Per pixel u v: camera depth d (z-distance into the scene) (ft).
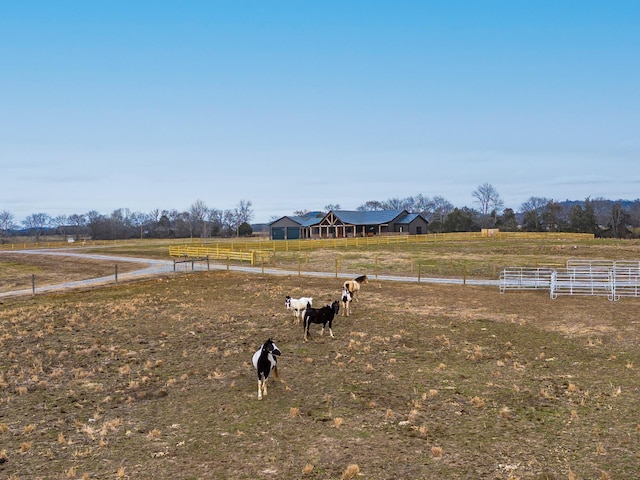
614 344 64.80
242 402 46.14
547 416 42.14
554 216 424.46
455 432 39.14
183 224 536.83
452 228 429.38
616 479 31.48
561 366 56.59
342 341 68.80
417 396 47.39
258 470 33.27
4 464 34.37
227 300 102.47
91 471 33.40
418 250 214.48
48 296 110.42
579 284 102.12
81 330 76.18
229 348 65.67
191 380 52.95
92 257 203.82
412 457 34.86
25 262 198.18
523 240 274.36
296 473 32.78
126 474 32.89
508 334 71.26
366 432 39.17
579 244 238.48
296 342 68.44
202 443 37.60
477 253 200.85
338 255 196.24
